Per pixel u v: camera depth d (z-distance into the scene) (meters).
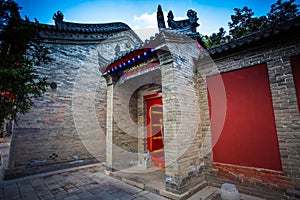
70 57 7.19
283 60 3.64
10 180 5.08
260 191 3.67
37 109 6.02
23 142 5.62
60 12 7.00
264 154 3.69
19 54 2.22
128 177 4.96
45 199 3.82
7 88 2.07
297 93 3.41
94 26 8.02
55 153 6.25
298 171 3.27
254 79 4.01
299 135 3.32
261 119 3.80
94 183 4.79
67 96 6.85
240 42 4.06
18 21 2.23
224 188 3.55
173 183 3.77
